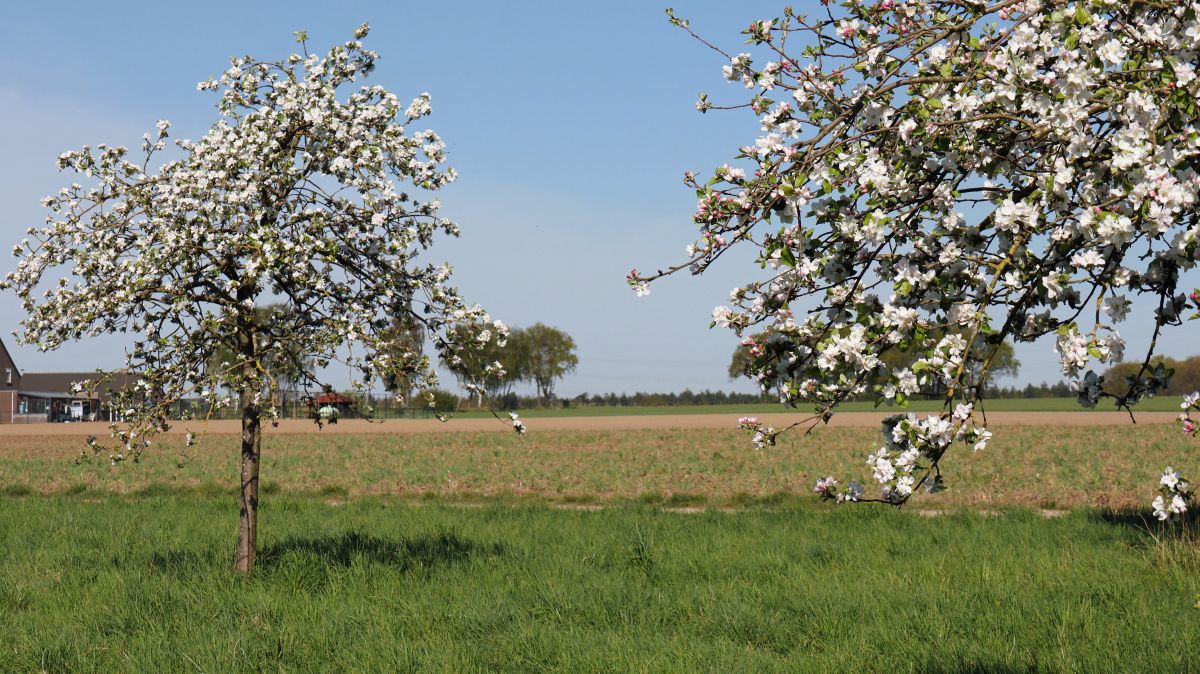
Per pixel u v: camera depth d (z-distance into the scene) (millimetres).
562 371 139500
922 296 4109
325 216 9781
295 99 9945
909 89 4348
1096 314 3729
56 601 10227
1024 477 24156
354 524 16172
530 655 8195
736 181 4316
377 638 8695
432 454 36344
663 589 10695
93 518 17203
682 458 32656
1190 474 24172
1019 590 10016
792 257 4094
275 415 9586
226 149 9461
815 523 15672
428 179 10234
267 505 19500
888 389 3898
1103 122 4023
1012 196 4098
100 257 9375
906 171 4117
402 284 10477
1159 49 4008
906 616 8977
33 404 93812
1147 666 7305
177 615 9539
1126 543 12680
